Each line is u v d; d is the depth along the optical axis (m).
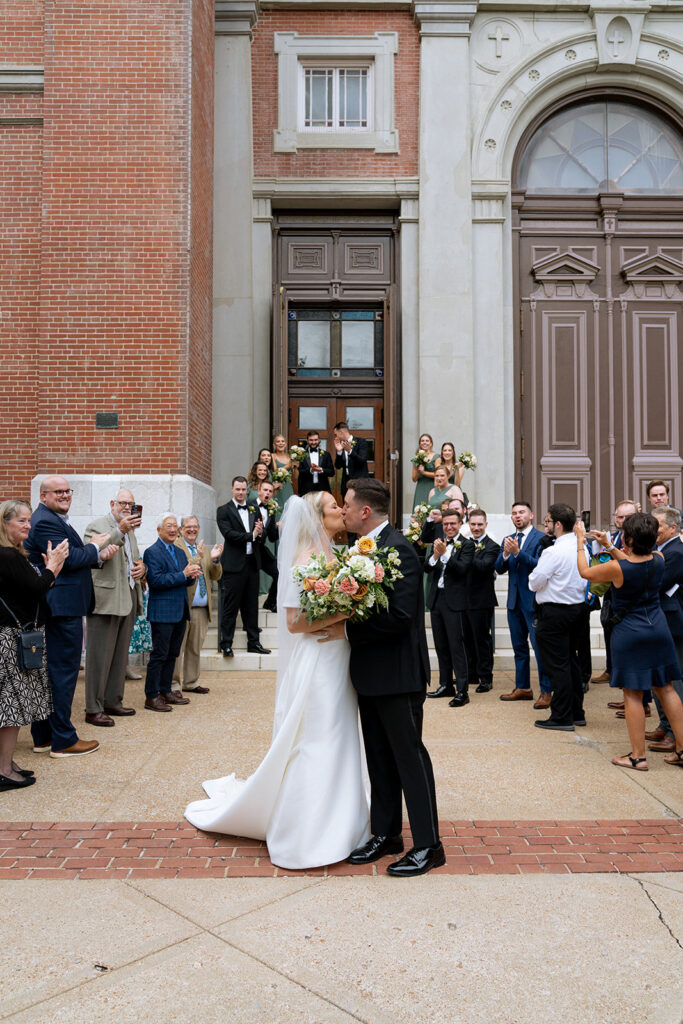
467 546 7.65
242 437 12.20
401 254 12.91
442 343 12.51
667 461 12.98
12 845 4.24
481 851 4.20
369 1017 2.75
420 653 4.00
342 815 4.06
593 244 13.27
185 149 9.83
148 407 9.67
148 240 9.77
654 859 4.11
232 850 4.20
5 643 5.09
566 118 13.41
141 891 3.71
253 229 12.84
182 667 7.91
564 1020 2.74
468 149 12.69
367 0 12.84
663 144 13.40
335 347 13.14
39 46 10.30
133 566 7.12
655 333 13.16
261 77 12.99
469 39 12.85
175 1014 2.76
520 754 5.95
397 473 12.73
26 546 5.83
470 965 3.07
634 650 5.59
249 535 8.78
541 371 13.09
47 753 5.91
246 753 5.86
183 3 9.93
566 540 6.66
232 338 12.27
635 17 12.90
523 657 7.72
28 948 3.19
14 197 10.27
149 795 5.01
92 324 9.70
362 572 3.72
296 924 3.39
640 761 5.61
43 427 9.64
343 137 12.95
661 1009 2.80
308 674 4.10
